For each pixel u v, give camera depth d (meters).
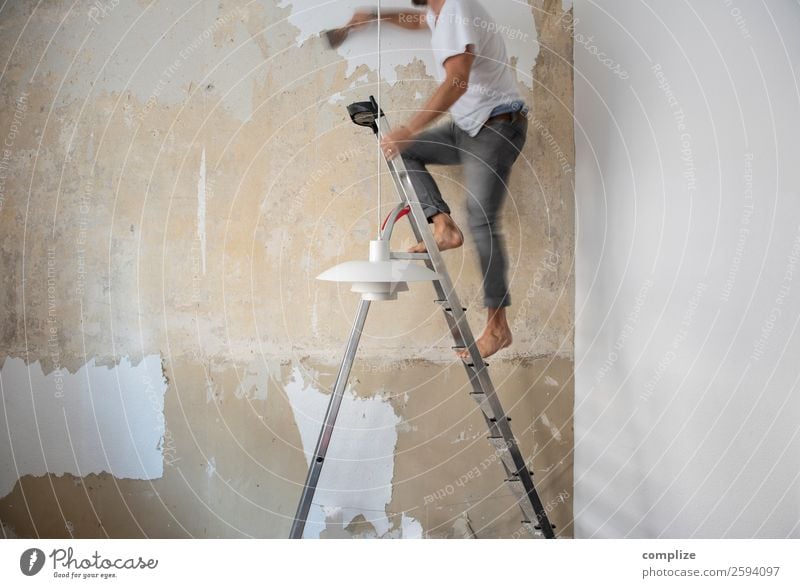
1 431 2.20
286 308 2.25
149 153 2.18
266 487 2.28
